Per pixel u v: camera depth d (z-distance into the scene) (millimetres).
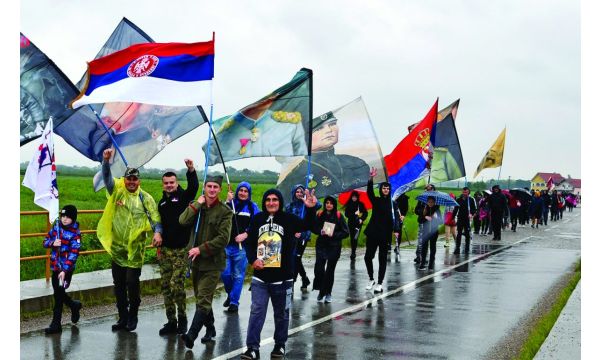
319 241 11602
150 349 7770
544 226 36281
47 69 10516
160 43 9430
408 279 14281
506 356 7766
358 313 10281
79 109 10586
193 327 7711
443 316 10117
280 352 7574
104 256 14695
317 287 12125
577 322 9039
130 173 8570
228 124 11008
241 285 10273
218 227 7945
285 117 11125
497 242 24719
